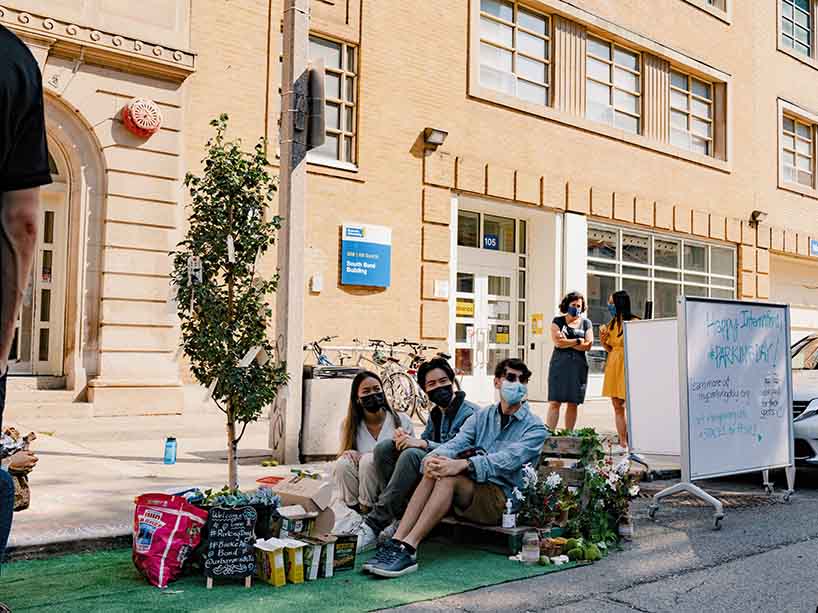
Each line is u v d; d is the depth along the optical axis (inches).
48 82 401.4
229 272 241.4
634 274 711.1
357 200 519.8
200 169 450.6
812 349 396.5
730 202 799.1
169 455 304.7
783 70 878.4
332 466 262.7
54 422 389.4
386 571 185.2
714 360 271.0
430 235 555.2
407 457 209.9
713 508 279.7
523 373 218.4
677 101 762.2
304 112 334.6
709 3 797.9
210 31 457.1
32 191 102.7
